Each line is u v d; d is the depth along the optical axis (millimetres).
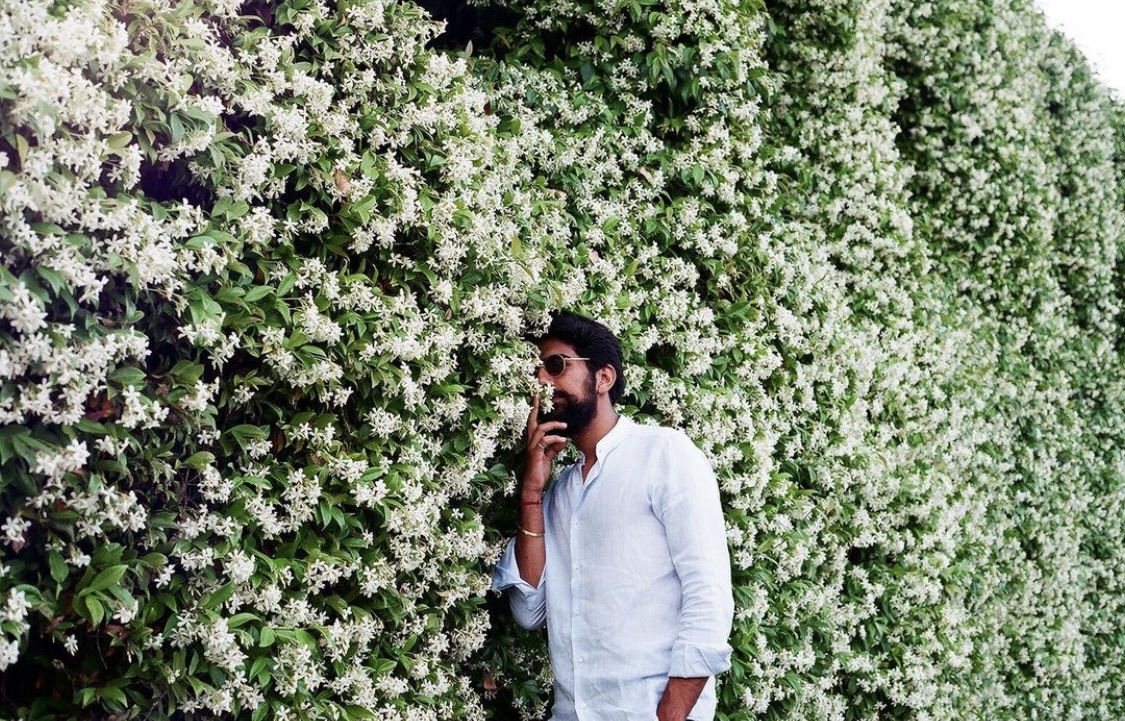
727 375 3777
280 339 2137
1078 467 7074
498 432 2883
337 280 2336
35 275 1678
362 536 2375
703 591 2451
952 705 5008
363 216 2365
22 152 1631
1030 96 7266
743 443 3658
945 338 5742
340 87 2568
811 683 3998
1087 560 7152
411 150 2691
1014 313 6816
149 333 1971
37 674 1872
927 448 5180
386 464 2408
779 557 3732
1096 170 7766
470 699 2764
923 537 4754
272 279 2246
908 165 6090
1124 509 7621
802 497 3971
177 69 1970
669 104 4004
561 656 2629
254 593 2070
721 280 3834
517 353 2811
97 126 1756
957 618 4785
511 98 3523
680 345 3504
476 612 2760
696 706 2568
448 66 2826
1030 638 6211
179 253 1924
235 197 2098
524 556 2758
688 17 3957
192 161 2037
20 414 1648
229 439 2125
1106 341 7781
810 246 4621
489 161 2877
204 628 1900
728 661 2396
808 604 3910
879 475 4434
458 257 2637
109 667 1908
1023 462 6469
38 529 1759
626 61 3873
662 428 2678
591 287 3262
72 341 1731
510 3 3949
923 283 5836
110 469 1793
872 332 4945
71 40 1659
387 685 2365
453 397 2617
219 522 1993
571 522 2678
